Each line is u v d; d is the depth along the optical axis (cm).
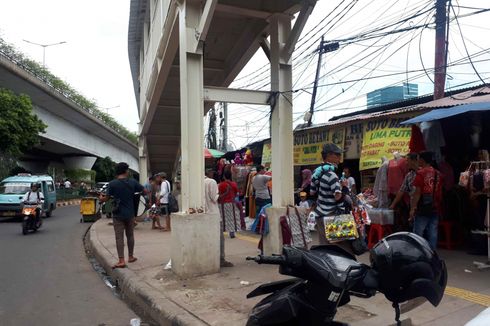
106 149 4884
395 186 812
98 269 895
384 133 954
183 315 500
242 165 1559
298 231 766
